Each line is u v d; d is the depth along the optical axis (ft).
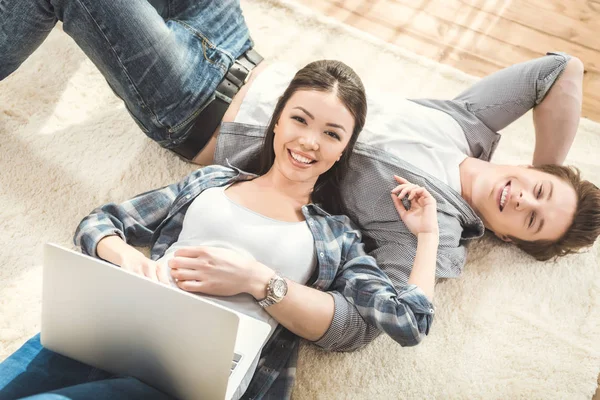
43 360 3.83
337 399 4.80
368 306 4.39
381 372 4.93
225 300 4.24
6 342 4.60
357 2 6.95
